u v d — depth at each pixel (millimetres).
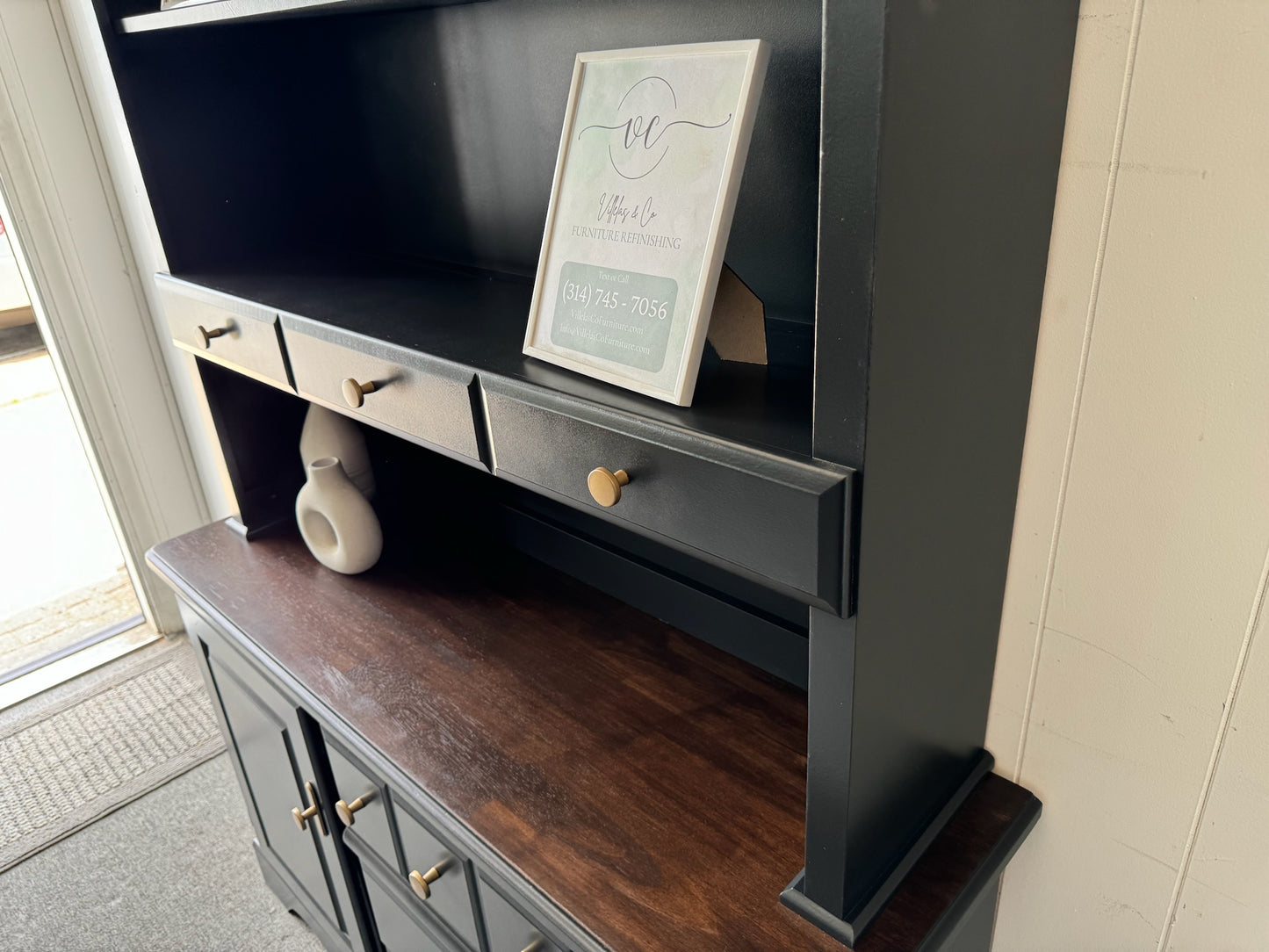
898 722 630
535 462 664
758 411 576
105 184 1674
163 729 1806
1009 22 484
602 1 789
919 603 600
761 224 747
